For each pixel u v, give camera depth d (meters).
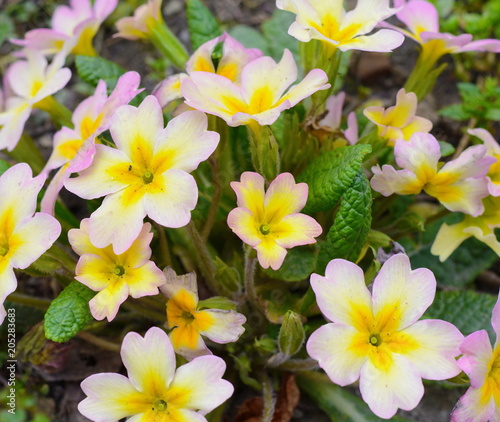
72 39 0.20
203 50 0.18
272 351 0.18
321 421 0.20
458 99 0.28
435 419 0.20
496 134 0.26
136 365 0.14
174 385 0.14
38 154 0.23
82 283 0.15
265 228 0.15
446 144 0.21
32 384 0.22
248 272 0.17
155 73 0.29
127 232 0.14
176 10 0.31
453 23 0.27
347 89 0.29
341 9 0.17
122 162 0.15
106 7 0.21
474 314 0.20
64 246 0.20
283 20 0.26
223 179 0.20
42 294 0.23
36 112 0.29
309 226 0.14
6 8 0.32
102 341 0.20
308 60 0.19
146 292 0.14
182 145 0.15
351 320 0.14
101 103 0.17
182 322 0.16
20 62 0.22
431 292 0.14
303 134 0.19
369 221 0.16
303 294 0.20
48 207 0.16
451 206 0.17
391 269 0.14
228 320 0.15
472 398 0.14
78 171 0.15
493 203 0.18
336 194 0.16
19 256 0.15
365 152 0.16
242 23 0.31
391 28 0.19
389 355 0.14
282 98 0.15
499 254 0.18
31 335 0.20
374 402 0.13
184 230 0.21
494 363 0.14
